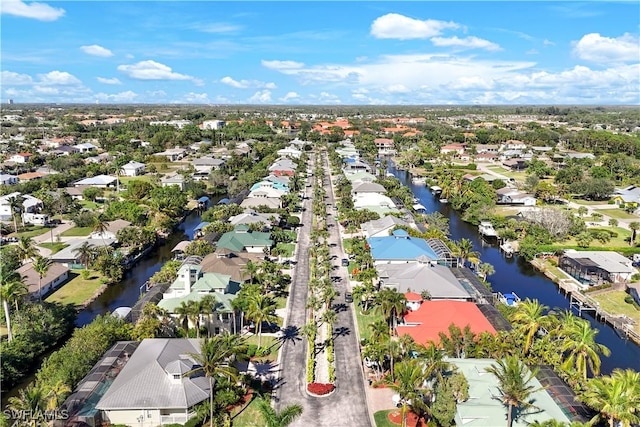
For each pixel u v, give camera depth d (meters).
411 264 107.50
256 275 105.75
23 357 77.56
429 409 60.72
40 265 104.62
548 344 73.75
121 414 63.53
